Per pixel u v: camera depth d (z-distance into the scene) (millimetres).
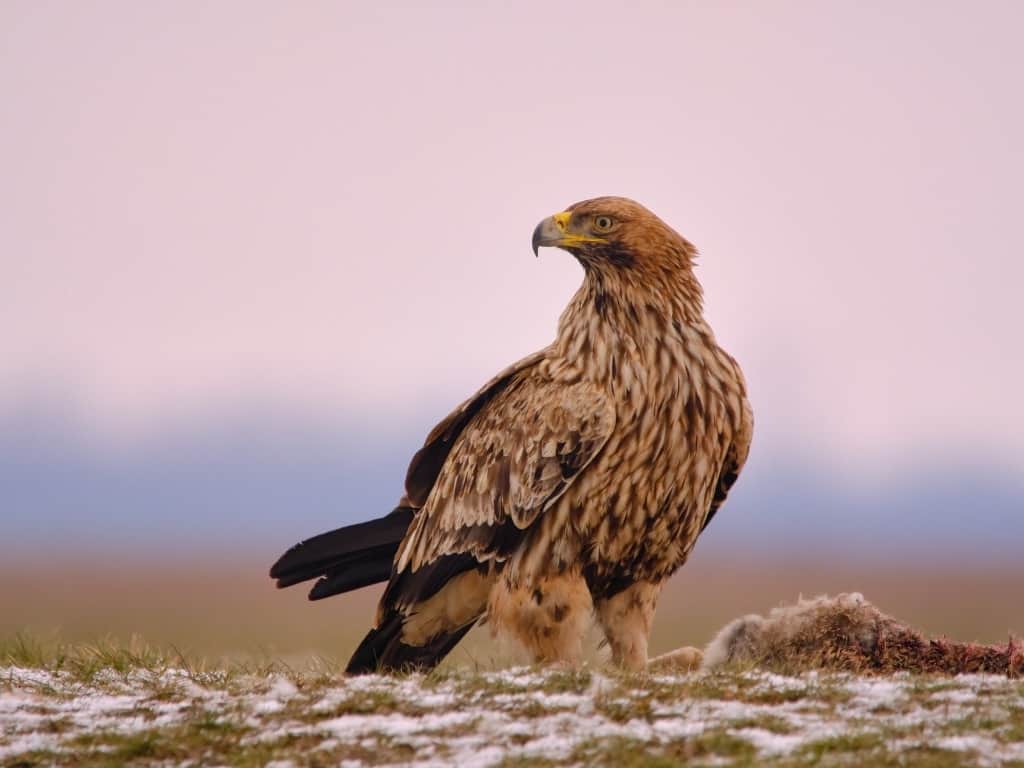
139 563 169750
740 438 14758
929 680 11516
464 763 9750
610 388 14375
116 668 13641
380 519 16047
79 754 10289
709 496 14812
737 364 14852
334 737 10383
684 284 14672
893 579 121312
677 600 86625
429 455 15742
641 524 14461
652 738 10008
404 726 10539
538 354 15281
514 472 14523
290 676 12773
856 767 9305
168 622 66188
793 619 13859
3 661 14719
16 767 10117
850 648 13586
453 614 15320
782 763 9398
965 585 110062
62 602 91812
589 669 12477
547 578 14461
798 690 11094
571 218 14688
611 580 14766
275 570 15891
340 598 95688
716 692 11125
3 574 138250
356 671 15508
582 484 14344
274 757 10070
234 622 64812
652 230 14586
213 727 10680
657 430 14258
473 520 14805
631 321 14500
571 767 9562
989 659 13289
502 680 11719
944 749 9562
